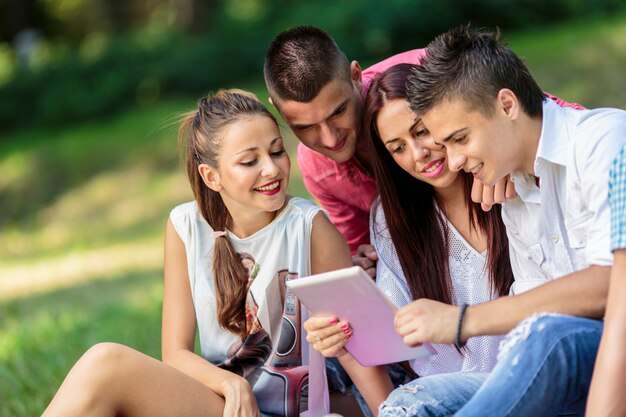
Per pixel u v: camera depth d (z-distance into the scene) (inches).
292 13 687.1
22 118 738.8
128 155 620.1
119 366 124.6
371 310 120.7
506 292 140.3
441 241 142.6
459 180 140.5
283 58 149.9
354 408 150.9
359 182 165.3
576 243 123.7
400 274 146.3
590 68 492.7
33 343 272.8
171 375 128.3
